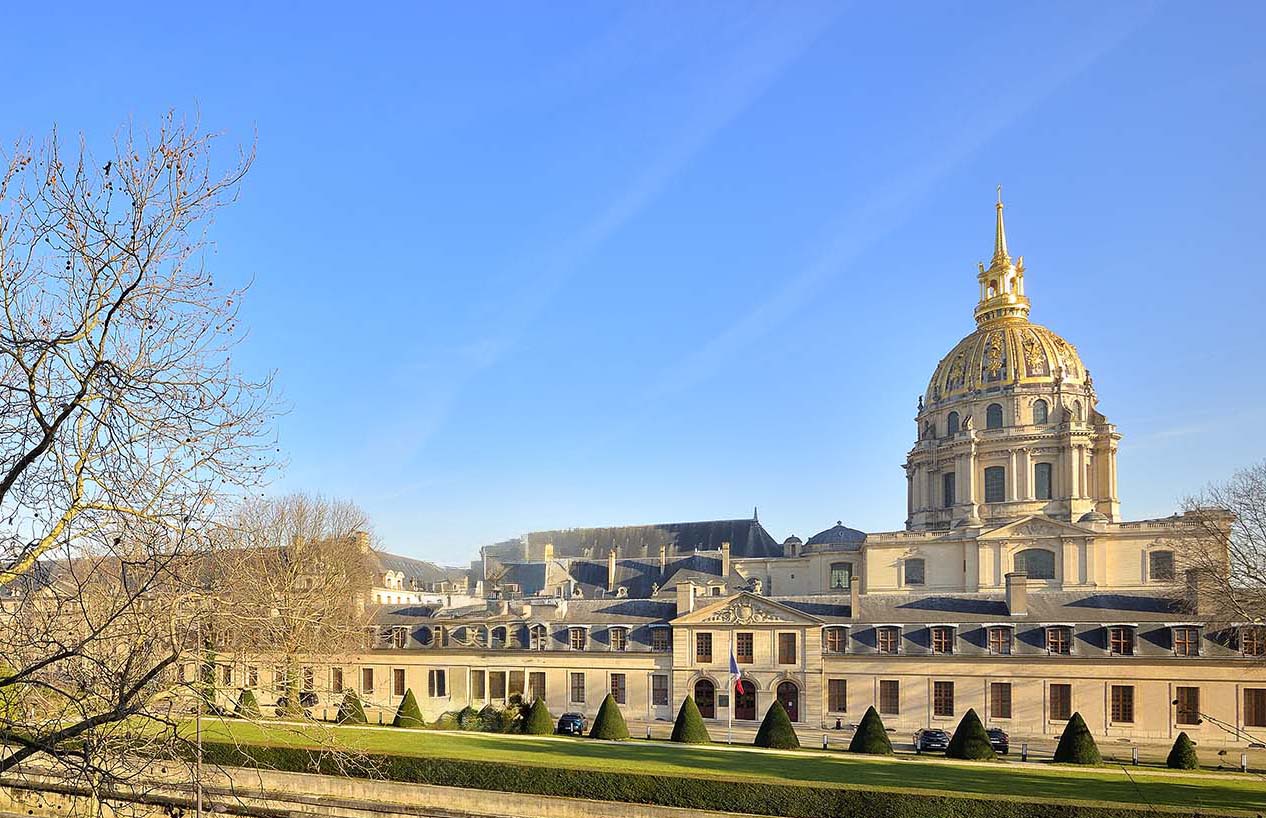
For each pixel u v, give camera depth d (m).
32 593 19.86
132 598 18.09
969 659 73.81
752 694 79.88
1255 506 70.12
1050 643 72.94
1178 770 53.19
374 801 45.56
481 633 88.69
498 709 76.31
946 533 116.31
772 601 79.62
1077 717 56.44
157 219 17.94
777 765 50.31
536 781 45.19
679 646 81.94
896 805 40.38
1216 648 68.88
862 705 76.44
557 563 140.25
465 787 46.03
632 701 82.88
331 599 67.88
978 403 128.88
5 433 18.05
